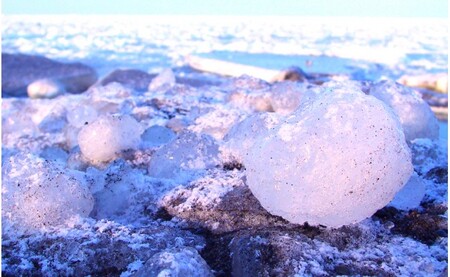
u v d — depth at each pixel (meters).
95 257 0.63
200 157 0.89
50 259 0.64
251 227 0.68
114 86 1.71
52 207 0.70
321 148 0.57
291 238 0.60
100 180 0.82
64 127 1.37
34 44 6.96
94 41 7.49
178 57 4.93
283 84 1.39
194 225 0.72
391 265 0.58
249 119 0.92
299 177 0.58
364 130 0.58
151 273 0.53
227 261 0.62
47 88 2.74
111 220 0.74
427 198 0.78
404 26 12.04
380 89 1.12
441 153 1.01
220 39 8.03
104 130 1.01
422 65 4.14
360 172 0.57
